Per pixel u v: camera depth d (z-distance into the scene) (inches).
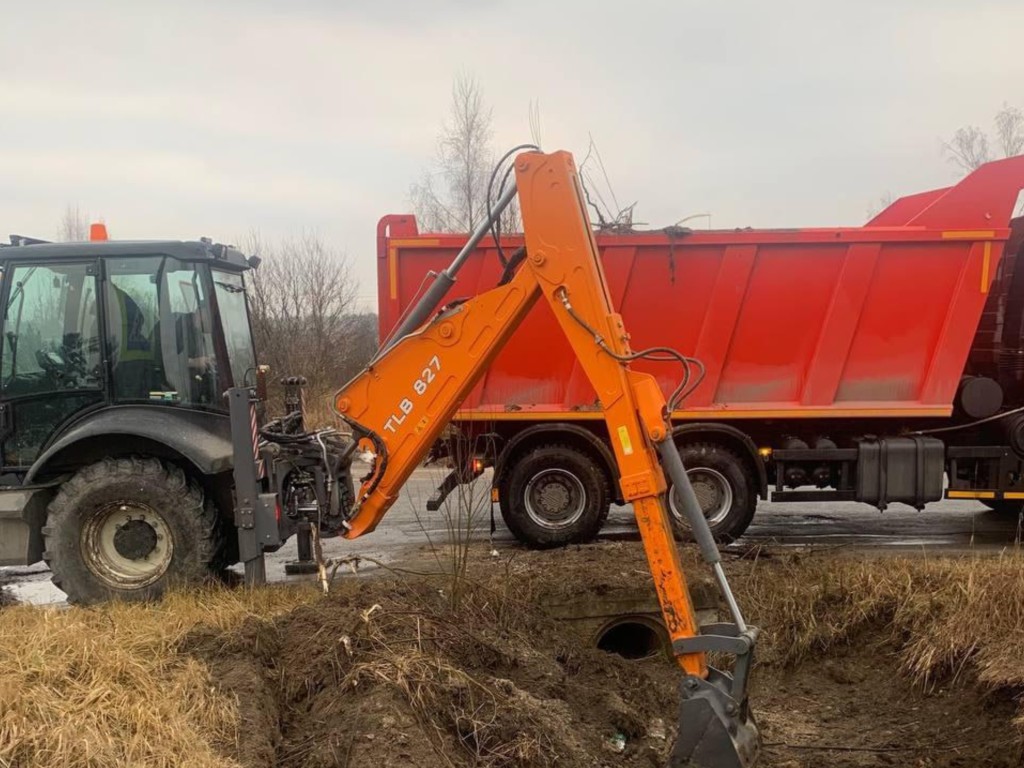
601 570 224.8
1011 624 192.4
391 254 275.1
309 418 589.0
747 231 271.1
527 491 281.1
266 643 162.1
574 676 184.7
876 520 336.2
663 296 276.7
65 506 218.1
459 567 215.8
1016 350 291.0
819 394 280.7
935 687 190.2
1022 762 158.4
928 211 274.4
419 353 186.5
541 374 280.2
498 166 177.8
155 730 123.3
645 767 158.1
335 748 123.7
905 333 278.5
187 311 233.1
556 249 157.1
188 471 231.3
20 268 231.5
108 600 216.8
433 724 135.0
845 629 209.9
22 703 122.5
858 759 168.7
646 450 145.9
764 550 261.1
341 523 212.2
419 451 190.5
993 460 288.2
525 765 137.0
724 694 134.4
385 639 156.3
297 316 832.9
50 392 231.9
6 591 257.6
